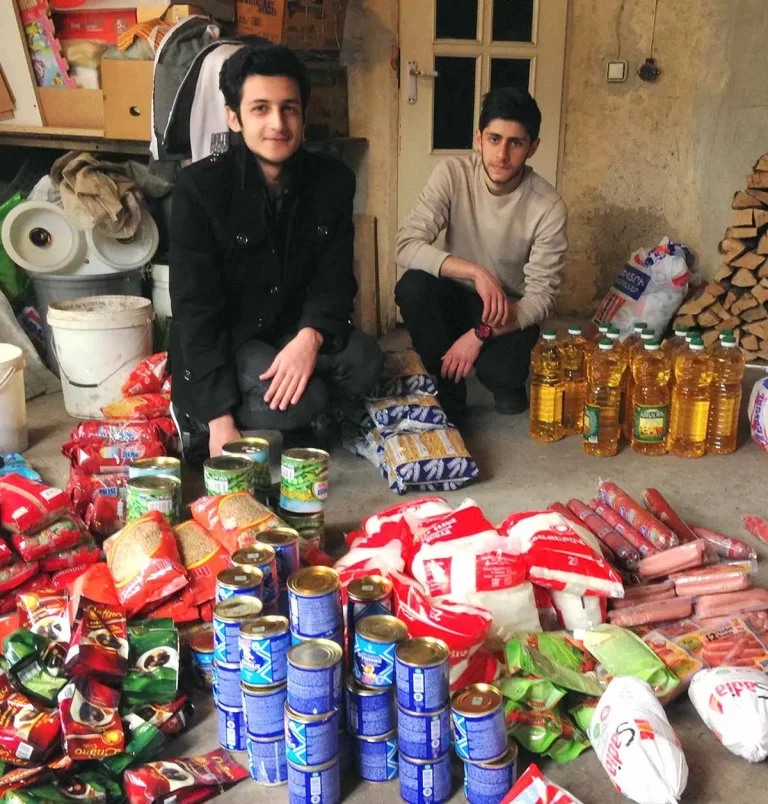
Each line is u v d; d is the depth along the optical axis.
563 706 1.58
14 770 1.38
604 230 4.55
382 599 1.48
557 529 1.80
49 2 3.46
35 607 1.73
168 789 1.38
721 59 4.05
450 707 1.39
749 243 3.93
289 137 2.23
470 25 4.13
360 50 4.09
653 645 1.70
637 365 2.77
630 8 4.21
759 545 2.21
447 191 2.97
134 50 3.33
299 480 2.04
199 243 2.38
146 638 1.61
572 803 1.29
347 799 1.41
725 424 2.80
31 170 4.05
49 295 3.42
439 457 2.50
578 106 4.41
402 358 2.83
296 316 2.63
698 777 1.46
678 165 4.35
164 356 2.88
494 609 1.65
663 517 2.17
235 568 1.55
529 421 3.10
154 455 2.45
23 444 2.84
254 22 3.53
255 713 1.41
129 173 3.43
